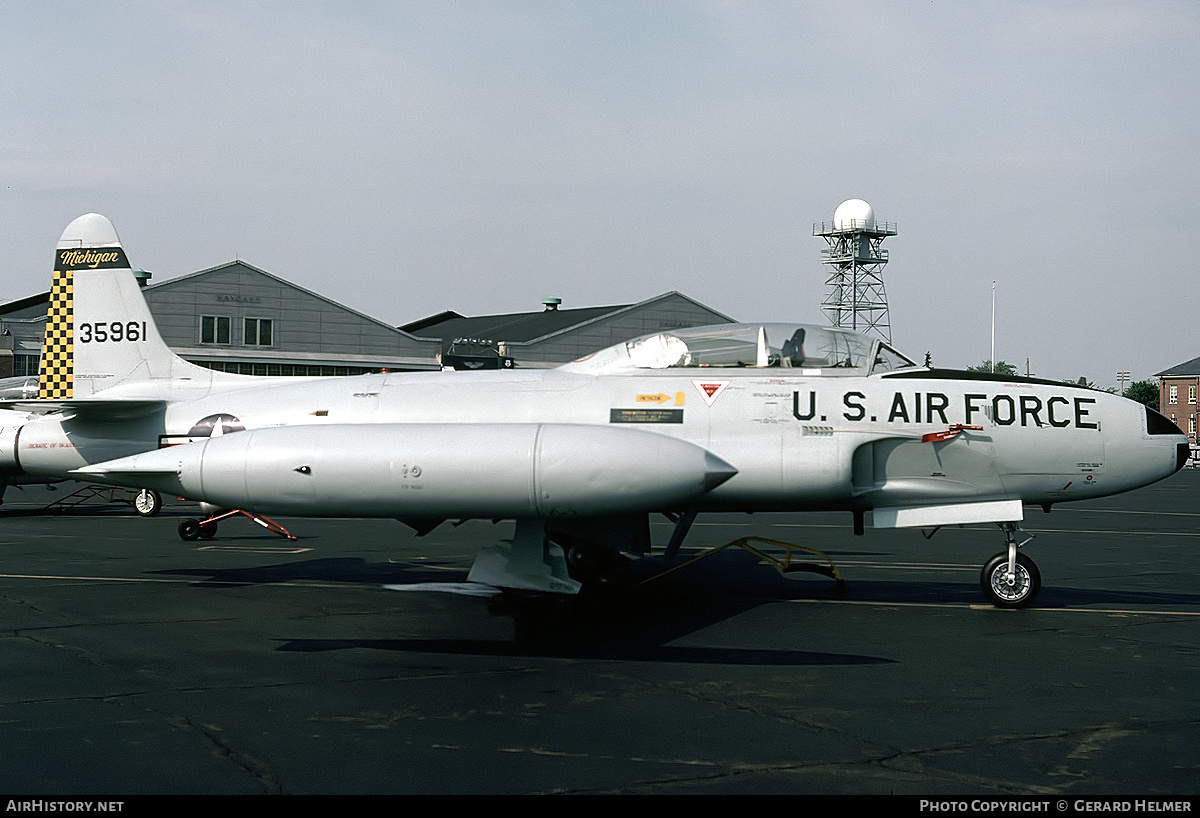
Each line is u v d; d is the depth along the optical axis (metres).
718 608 9.68
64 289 13.18
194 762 5.02
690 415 9.57
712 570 12.48
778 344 9.95
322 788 4.68
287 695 6.34
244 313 47.41
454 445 8.14
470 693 6.43
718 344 10.01
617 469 7.98
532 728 5.66
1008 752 5.29
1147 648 7.94
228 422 10.92
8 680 6.61
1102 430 9.70
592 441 8.06
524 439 8.11
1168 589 11.16
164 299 45.56
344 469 8.18
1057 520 21.34
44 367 13.16
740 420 9.53
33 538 15.62
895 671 7.11
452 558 13.30
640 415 9.61
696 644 8.01
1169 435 9.83
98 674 6.81
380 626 8.64
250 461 8.34
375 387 10.45
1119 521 21.09
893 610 9.63
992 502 9.74
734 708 6.11
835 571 10.62
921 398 9.66
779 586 11.18
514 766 5.01
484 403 9.94
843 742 5.44
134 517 19.91
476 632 8.43
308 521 18.89
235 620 8.85
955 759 5.17
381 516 8.41
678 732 5.60
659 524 19.38
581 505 8.06
